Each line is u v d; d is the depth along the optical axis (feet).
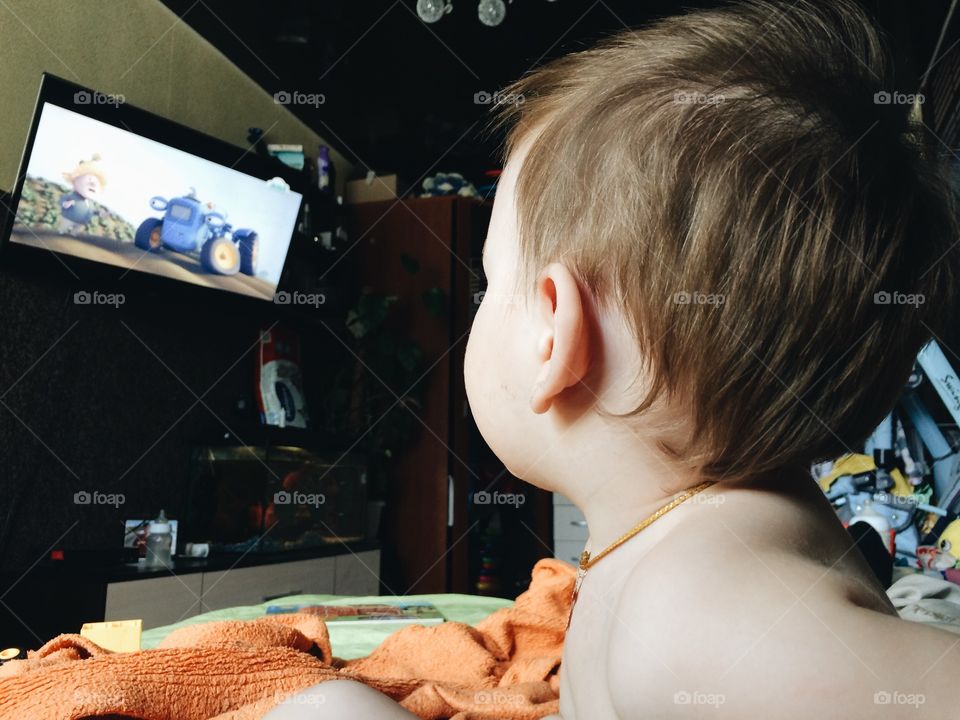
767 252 0.93
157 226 7.91
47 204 6.88
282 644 2.44
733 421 0.94
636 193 0.99
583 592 1.18
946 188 1.06
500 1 10.18
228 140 10.21
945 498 4.82
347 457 10.99
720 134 0.97
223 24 9.77
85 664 1.75
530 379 1.09
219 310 9.06
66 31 7.65
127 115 7.39
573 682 1.19
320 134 12.73
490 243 1.22
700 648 0.75
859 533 4.12
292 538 9.76
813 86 1.01
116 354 8.02
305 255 11.05
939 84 6.72
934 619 2.49
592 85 1.14
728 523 0.91
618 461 1.04
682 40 1.14
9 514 6.79
